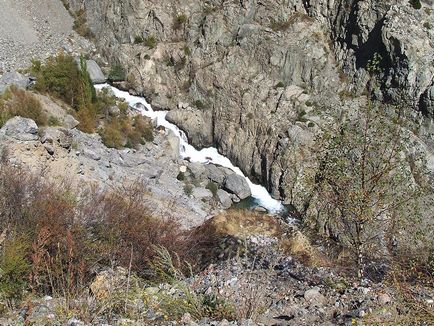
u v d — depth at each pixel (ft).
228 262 38.11
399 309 24.48
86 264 41.29
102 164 107.76
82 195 65.87
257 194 134.92
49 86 131.34
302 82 146.00
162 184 121.29
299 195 50.57
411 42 129.29
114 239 50.31
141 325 21.91
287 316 26.99
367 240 44.93
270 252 48.98
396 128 45.70
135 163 121.29
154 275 40.68
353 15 142.72
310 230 53.62
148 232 55.77
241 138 142.51
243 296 28.02
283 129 135.33
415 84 125.90
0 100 110.73
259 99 143.64
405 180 45.03
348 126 48.11
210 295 27.14
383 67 134.21
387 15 134.51
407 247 44.09
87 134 123.34
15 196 52.75
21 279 32.09
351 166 44.34
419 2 136.46
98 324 22.18
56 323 22.36
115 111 140.36
